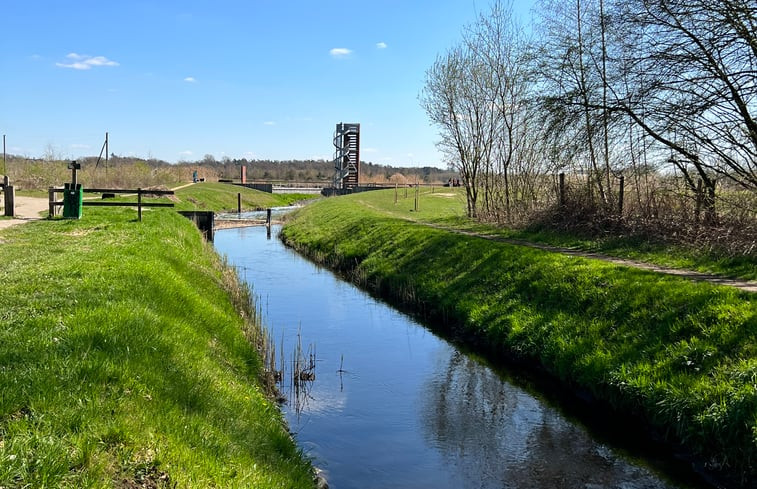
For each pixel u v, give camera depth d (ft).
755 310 26.94
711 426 22.08
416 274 57.62
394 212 122.62
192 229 87.51
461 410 29.27
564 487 21.81
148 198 123.95
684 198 50.19
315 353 38.34
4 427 13.61
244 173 282.97
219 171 424.87
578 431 26.81
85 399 15.60
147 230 59.21
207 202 171.22
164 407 17.21
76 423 14.35
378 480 22.24
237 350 31.04
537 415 28.71
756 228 41.83
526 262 46.14
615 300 34.30
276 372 33.65
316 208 152.35
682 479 22.13
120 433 14.61
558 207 67.26
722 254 41.47
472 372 35.04
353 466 23.29
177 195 153.17
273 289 60.29
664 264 42.55
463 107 107.45
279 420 25.11
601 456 24.32
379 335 43.01
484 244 55.72
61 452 13.01
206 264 55.36
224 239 112.37
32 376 16.12
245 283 55.62
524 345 35.91
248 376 28.78
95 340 20.47
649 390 25.68
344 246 82.64
